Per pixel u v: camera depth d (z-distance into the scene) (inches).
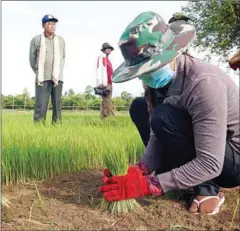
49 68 318.0
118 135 191.6
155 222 108.8
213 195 116.6
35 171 152.0
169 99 111.7
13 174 146.1
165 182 106.6
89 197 127.3
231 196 132.9
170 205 121.3
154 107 123.0
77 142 175.8
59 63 322.3
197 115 104.6
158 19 104.8
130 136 192.2
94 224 106.0
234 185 121.0
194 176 105.5
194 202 116.6
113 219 109.7
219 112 102.9
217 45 548.4
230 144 114.7
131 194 107.3
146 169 124.2
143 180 107.2
